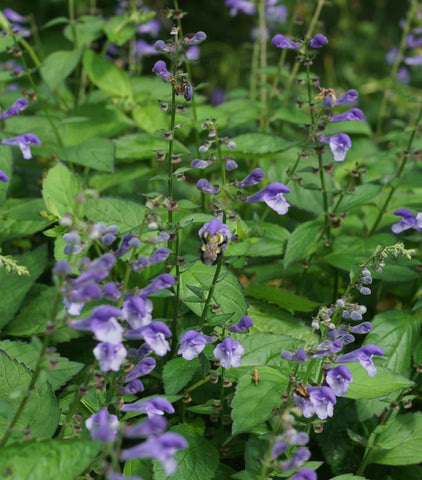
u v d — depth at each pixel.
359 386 0.67
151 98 0.96
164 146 0.84
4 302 0.73
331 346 0.62
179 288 0.70
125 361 0.61
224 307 0.70
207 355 0.66
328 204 0.86
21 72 0.86
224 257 0.75
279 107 0.97
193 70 1.59
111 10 1.45
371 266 0.66
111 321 0.58
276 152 0.80
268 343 0.70
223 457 0.69
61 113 0.95
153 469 0.64
